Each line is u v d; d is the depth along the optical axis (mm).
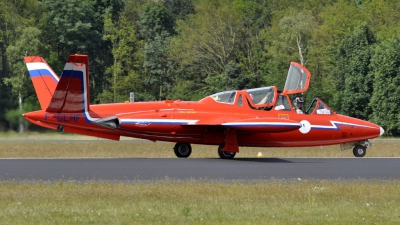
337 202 38375
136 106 64375
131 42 199125
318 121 69375
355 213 35312
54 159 61312
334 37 188750
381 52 157875
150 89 197875
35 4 179750
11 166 54188
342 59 173750
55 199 38031
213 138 64625
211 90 182875
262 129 61562
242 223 32344
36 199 38000
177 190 41375
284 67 187500
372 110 162375
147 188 41969
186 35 197625
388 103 153375
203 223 32219
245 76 179750
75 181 45312
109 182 44781
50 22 186125
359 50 167750
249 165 57000
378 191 42094
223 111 65500
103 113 63219
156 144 87438
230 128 63594
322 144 70000
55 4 186250
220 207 36156
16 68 144500
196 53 192750
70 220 32625
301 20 193000
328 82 179500
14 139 80875
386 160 63750
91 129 63031
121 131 63594
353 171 53594
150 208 35719
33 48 159875
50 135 85000
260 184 44344
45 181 45062
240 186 43156
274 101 67562
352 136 70812
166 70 198125
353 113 164750
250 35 199500
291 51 193125
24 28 164125
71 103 61812
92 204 36656
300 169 54438
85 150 76625
